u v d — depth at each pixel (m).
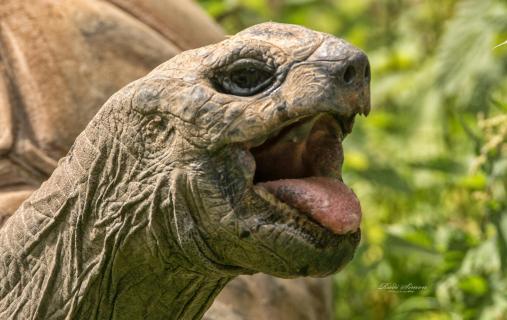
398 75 14.82
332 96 5.78
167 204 6.10
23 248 6.84
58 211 6.63
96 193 6.42
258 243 5.91
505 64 12.95
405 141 13.80
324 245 5.87
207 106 5.91
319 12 17.30
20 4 9.74
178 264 6.34
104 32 9.88
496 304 10.22
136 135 6.18
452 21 13.63
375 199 13.13
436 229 10.77
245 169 5.89
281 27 6.04
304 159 6.09
